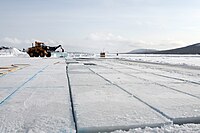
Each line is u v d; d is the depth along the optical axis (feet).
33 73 37.78
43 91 20.58
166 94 19.26
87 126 10.76
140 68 50.90
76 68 49.78
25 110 13.88
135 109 14.10
